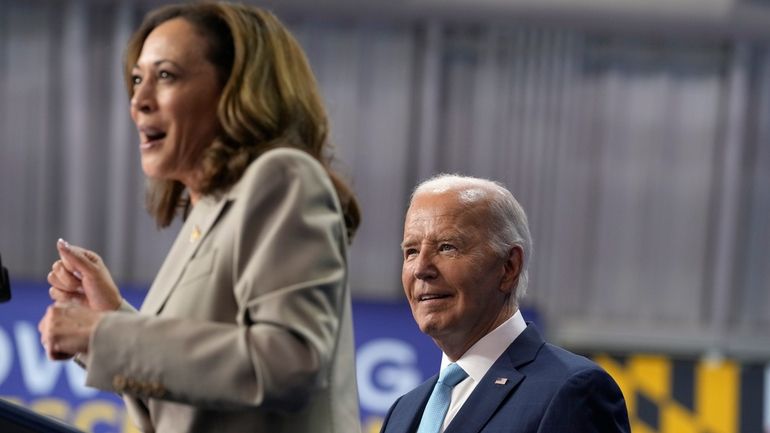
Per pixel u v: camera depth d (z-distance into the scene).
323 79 9.45
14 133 9.30
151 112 2.27
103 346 2.00
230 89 2.25
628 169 9.52
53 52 9.34
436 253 2.68
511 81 9.45
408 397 2.94
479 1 9.22
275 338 2.01
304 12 9.39
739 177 9.52
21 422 1.60
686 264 9.49
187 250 2.25
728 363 8.97
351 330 2.33
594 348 9.34
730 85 9.56
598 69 9.55
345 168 2.52
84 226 9.26
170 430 2.19
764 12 9.18
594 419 2.49
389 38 9.48
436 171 9.42
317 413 2.20
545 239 9.38
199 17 2.31
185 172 2.31
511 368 2.65
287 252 2.09
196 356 2.00
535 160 9.40
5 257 9.26
